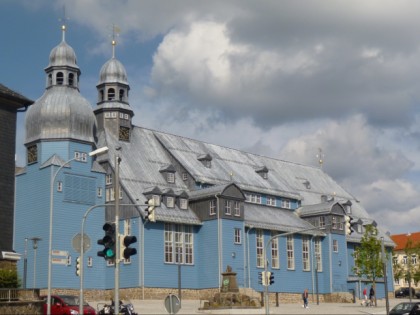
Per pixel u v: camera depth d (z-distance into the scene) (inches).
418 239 5482.3
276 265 3412.9
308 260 3622.0
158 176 3280.0
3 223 1966.0
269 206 3695.9
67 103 3014.3
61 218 2903.5
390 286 4165.8
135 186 3083.2
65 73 3088.1
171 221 3024.1
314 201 4138.8
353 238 3924.7
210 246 3122.5
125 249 1251.8
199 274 3139.8
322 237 3732.8
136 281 2910.9
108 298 2987.2
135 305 2536.9
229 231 3147.1
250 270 3248.0
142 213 2930.6
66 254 1534.2
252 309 2283.5
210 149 3791.8
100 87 3390.7
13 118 2055.9
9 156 2022.6
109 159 3144.7
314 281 3612.2
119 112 3344.0
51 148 2982.3
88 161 3036.4
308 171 4490.7
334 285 3661.4
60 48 3112.7
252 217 3383.4
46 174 2933.1
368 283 3922.2
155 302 2719.0
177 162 3427.7
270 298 3307.1
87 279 2950.3
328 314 2293.3
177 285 3024.1
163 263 2992.1
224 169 3641.7
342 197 4458.7
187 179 3371.1
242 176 3688.5
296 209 3885.3
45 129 2994.6
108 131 3309.5
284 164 4328.3
